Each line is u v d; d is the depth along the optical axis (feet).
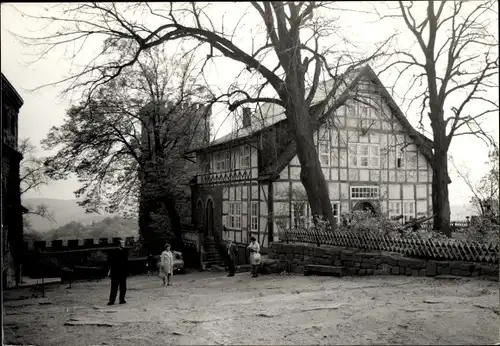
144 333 26.40
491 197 54.24
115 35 56.80
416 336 22.08
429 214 98.58
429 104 65.05
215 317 29.50
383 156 95.14
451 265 39.40
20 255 84.12
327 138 88.53
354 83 63.21
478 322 23.82
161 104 92.22
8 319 34.73
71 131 92.53
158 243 124.26
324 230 56.54
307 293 37.32
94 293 57.82
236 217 99.14
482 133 61.46
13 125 77.87
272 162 86.07
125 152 98.73
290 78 57.36
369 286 38.45
